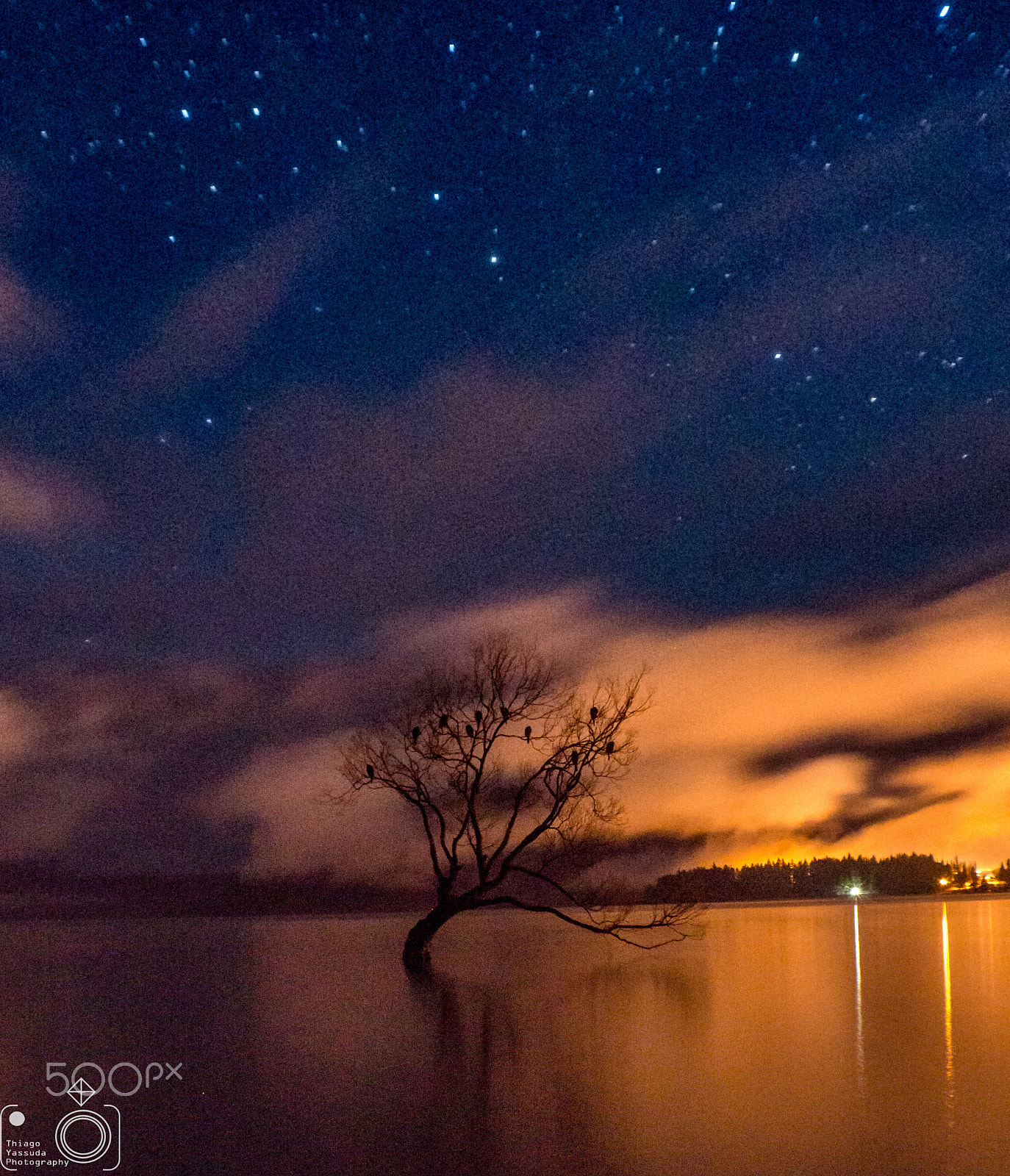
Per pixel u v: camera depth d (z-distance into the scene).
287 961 33.00
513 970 28.31
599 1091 11.63
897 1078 12.12
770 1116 10.23
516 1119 10.38
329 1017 19.08
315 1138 9.85
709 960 30.94
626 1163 8.67
